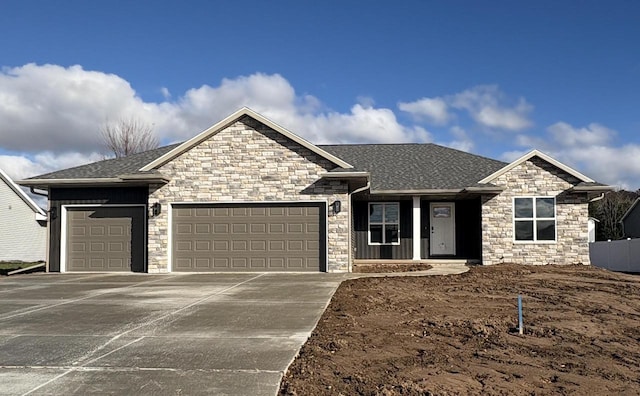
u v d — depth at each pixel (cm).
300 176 1755
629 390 557
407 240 2141
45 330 843
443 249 2138
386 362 650
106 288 1387
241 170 1773
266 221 1767
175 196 1789
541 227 1909
